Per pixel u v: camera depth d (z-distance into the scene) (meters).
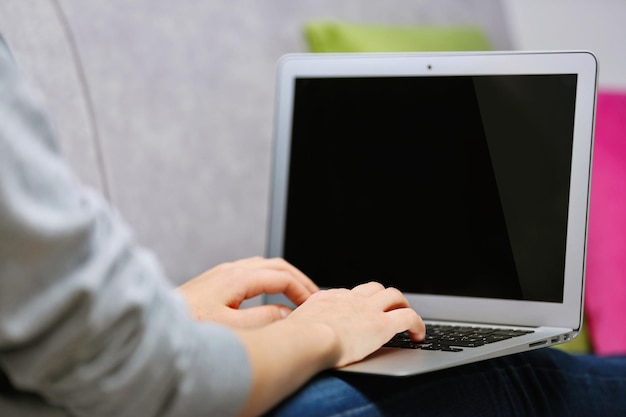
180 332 0.61
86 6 2.29
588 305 2.28
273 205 1.49
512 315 1.31
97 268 0.57
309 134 1.49
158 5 2.46
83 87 2.25
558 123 1.33
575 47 3.04
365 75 1.46
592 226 2.31
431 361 0.86
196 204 2.50
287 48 2.67
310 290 1.19
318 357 0.74
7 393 0.63
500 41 3.02
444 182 1.38
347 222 1.44
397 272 1.39
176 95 2.47
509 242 1.33
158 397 0.60
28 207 0.54
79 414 0.60
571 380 1.10
